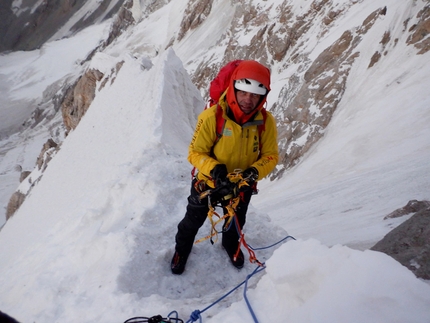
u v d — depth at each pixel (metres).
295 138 24.80
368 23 27.55
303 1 44.56
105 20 156.00
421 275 1.96
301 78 30.61
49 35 155.25
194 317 2.43
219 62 56.88
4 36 152.38
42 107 102.75
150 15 124.62
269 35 45.56
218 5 83.69
